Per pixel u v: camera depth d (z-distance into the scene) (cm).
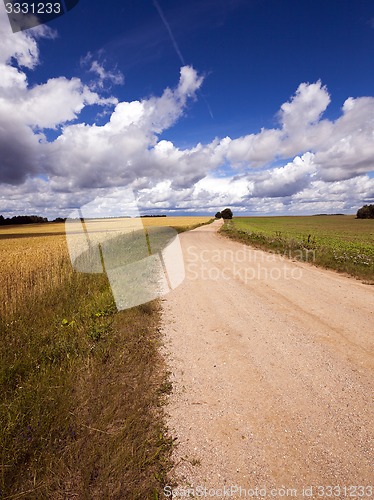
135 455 216
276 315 541
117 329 442
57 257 802
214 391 311
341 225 5409
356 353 394
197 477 207
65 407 257
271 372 349
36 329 434
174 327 486
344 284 765
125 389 300
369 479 207
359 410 280
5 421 239
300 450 232
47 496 184
